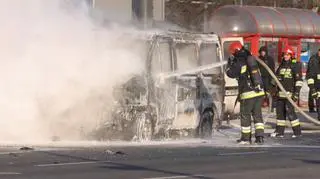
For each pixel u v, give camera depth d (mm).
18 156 27406
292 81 39594
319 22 64000
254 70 34125
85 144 32469
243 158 27922
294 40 62125
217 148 31875
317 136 40031
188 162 26406
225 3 82875
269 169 24750
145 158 27406
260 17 59031
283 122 39656
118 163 25734
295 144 34656
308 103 57656
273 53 60375
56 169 23828
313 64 48812
